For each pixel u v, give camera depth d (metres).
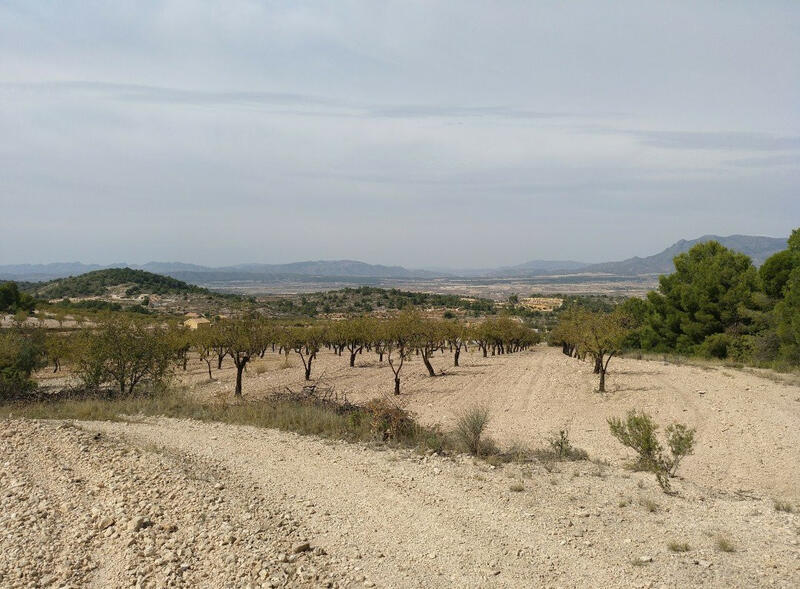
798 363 29.84
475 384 32.16
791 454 14.01
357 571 6.72
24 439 13.29
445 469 11.46
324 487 10.24
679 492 10.09
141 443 13.53
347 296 159.38
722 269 39.81
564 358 46.44
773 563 6.74
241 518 8.39
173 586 6.49
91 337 24.86
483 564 6.86
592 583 6.31
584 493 9.86
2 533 8.20
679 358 36.50
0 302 74.31
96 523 8.42
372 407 16.17
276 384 34.84
